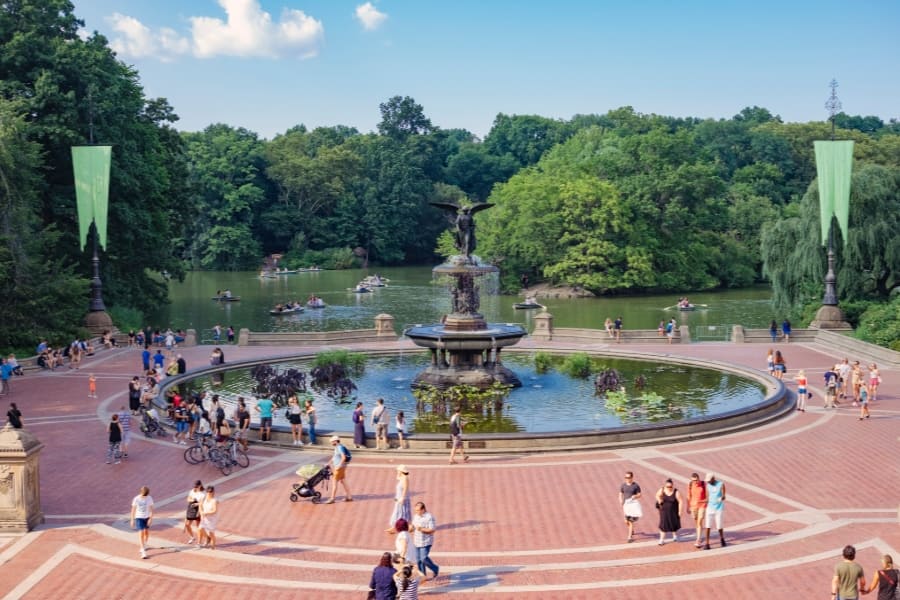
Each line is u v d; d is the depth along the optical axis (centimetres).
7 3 6269
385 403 3822
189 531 2103
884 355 4809
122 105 6650
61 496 2506
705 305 9600
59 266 5738
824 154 5741
